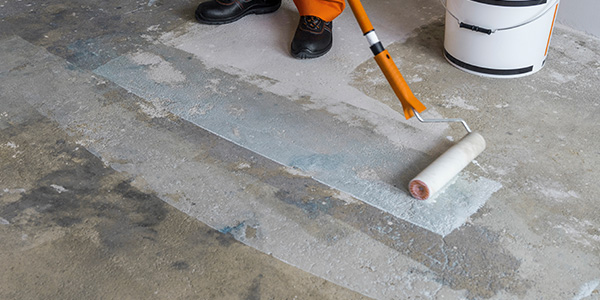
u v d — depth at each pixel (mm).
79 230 1636
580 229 1598
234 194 1744
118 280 1496
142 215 1682
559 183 1746
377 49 1713
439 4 2754
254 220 1658
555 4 2076
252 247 1578
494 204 1684
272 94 2186
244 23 2654
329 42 2436
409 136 1959
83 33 2600
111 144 1952
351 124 2020
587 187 1729
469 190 1733
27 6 2822
